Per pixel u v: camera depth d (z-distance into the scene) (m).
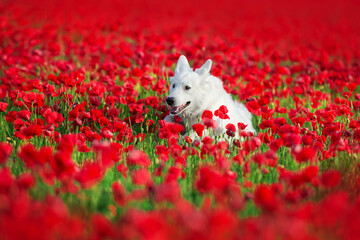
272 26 19.44
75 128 5.05
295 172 3.81
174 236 2.45
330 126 4.55
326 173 3.02
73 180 3.58
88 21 15.57
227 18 23.19
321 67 9.02
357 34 17.39
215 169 3.78
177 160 3.79
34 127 3.91
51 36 11.62
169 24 18.92
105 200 3.40
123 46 9.52
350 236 2.46
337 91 7.76
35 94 5.02
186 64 5.71
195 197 3.57
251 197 3.12
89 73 8.27
